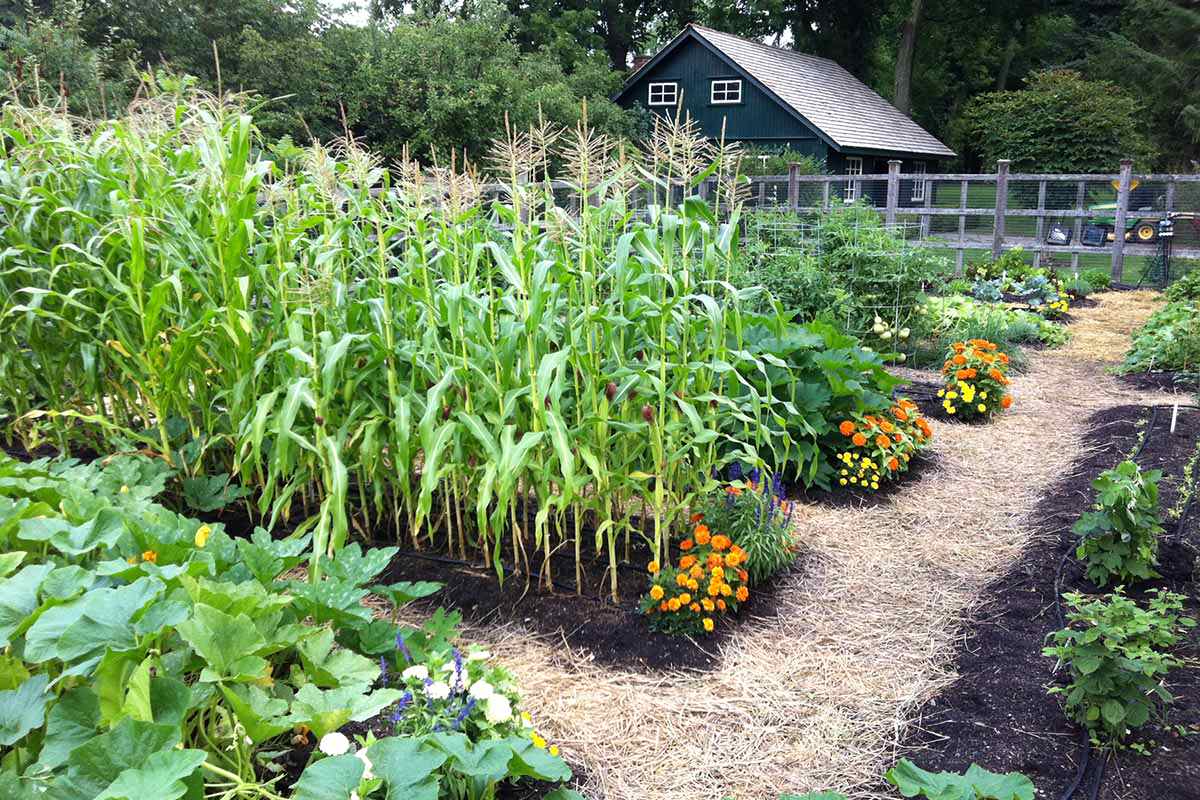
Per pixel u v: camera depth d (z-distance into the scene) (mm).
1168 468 4488
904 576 3584
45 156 4145
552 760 2033
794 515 4199
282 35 14977
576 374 3240
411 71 15344
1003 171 12445
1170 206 12188
